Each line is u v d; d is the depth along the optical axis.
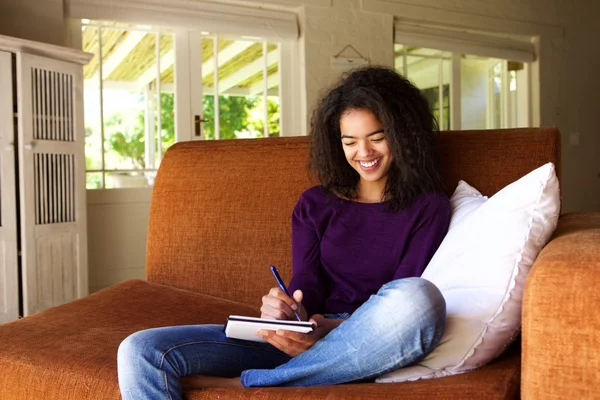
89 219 3.92
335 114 1.42
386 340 0.97
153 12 4.01
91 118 3.93
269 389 1.02
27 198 3.07
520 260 1.05
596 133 6.27
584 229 1.09
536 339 0.84
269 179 1.75
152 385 1.06
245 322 1.11
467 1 5.37
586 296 0.81
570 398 0.81
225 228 1.76
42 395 1.17
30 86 3.07
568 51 6.04
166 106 4.21
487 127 5.88
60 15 3.68
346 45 4.75
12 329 1.36
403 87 1.39
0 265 3.01
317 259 1.42
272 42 4.60
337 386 1.00
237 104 4.48
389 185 1.37
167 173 1.92
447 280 1.11
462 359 1.01
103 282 3.99
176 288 1.75
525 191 1.10
